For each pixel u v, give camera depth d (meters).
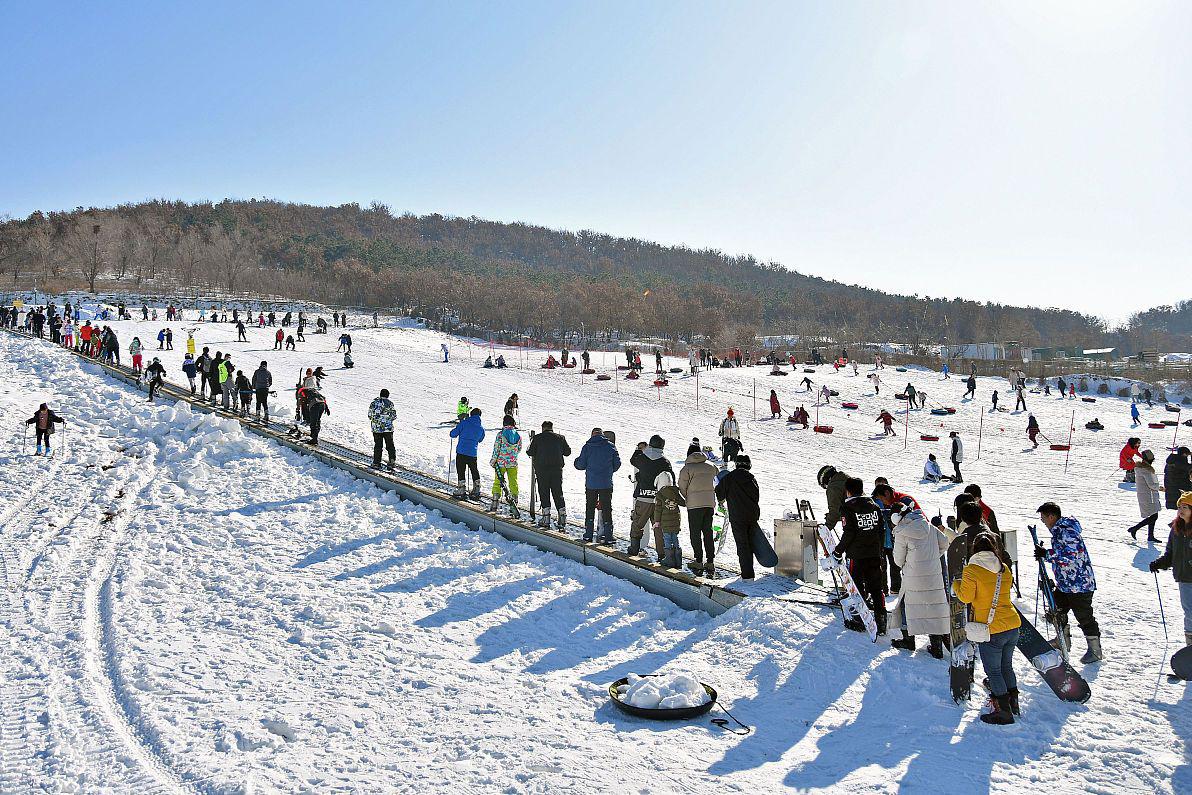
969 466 28.45
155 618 10.26
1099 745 6.50
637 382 47.00
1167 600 10.62
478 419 15.70
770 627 9.02
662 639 9.43
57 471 17.75
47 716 7.66
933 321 170.00
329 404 32.31
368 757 6.66
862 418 40.03
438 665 8.71
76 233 124.25
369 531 14.01
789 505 18.98
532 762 6.45
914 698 7.48
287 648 9.26
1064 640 8.12
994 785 5.98
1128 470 23.92
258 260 163.00
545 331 132.38
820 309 188.88
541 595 10.95
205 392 29.50
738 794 5.94
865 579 8.71
